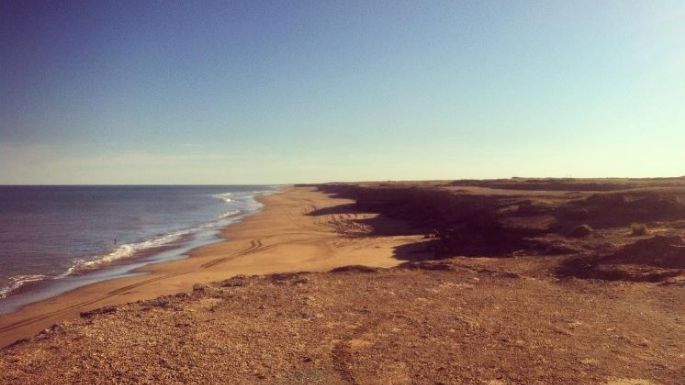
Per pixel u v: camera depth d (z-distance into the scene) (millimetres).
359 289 14320
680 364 8039
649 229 22188
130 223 56625
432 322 10781
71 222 58031
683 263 15945
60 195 158625
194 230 47625
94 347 9031
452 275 16781
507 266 18406
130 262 29172
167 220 60656
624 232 22266
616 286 14266
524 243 23828
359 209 65000
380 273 17438
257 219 56875
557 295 13438
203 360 8391
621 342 9250
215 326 10445
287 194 135875
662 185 44062
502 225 27453
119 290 20828
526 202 32844
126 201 115500
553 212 27953
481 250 25828
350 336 9805
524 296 13344
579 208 27484
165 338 9578
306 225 48125
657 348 8859
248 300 12945
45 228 50656
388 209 60312
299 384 7480
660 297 12688
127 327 10391
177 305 12477
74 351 8820
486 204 36625
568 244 21562
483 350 8922
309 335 9859
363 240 34906
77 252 33594
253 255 29594
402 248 30156
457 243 28312
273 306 12273
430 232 37438
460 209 39562
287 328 10336
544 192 43906
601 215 25906
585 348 8953
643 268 16016
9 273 25828
